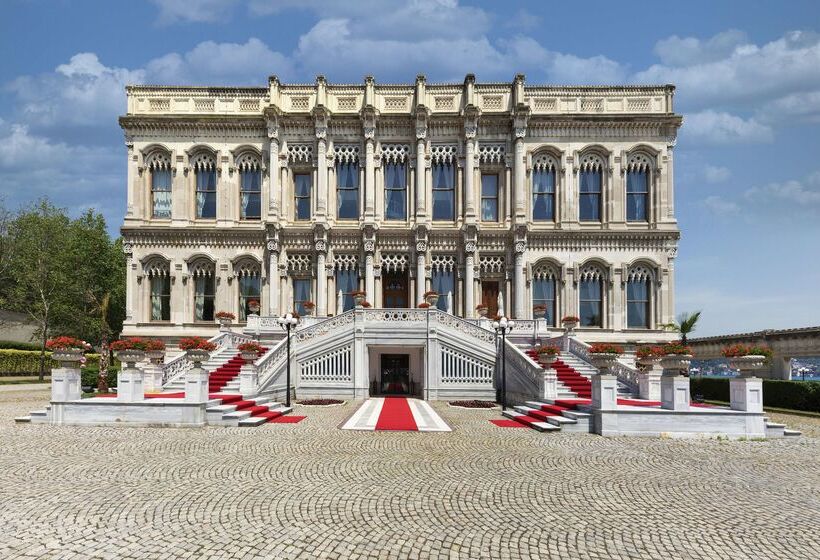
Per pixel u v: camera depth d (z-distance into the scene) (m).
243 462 12.64
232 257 35.28
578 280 35.00
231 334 29.50
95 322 49.28
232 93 36.22
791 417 22.81
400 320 28.92
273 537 7.84
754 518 9.00
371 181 35.28
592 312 35.31
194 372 18.02
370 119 35.16
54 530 8.03
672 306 34.66
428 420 20.36
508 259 35.25
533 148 35.50
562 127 35.53
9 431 16.67
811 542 7.95
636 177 35.84
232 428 17.73
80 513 8.81
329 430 17.64
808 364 36.16
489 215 36.22
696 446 15.38
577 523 8.65
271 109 34.75
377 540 7.79
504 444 15.42
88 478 11.05
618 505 9.62
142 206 35.47
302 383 28.64
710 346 42.56
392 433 17.25
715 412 16.91
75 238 52.22
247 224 35.59
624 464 12.95
